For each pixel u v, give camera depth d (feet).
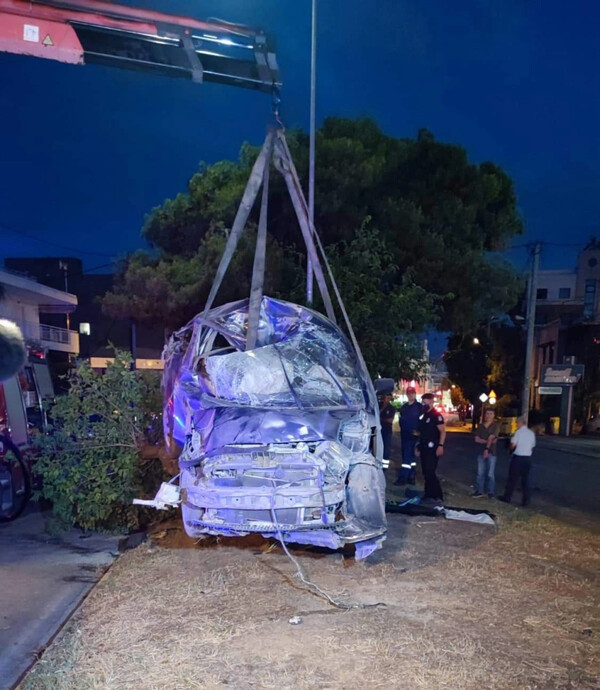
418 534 25.49
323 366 21.09
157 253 70.33
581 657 14.83
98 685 13.00
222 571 19.85
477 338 127.03
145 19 16.37
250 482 18.25
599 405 108.27
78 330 134.00
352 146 55.93
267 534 19.21
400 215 55.47
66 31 15.99
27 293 84.12
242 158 63.46
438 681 13.43
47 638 15.61
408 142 63.16
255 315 20.70
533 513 31.14
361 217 55.42
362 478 19.69
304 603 17.51
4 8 15.51
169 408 21.72
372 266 38.60
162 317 69.15
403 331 39.68
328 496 18.29
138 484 24.97
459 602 18.03
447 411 198.80
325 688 13.06
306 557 21.57
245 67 17.85
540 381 115.75
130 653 14.37
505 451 68.95
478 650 14.94
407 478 38.65
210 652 14.47
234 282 53.88
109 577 19.42
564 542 25.23
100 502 23.95
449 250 58.39
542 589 19.40
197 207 66.54
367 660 14.26
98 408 24.81
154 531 24.62
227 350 23.65
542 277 172.45
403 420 38.78
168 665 13.87
